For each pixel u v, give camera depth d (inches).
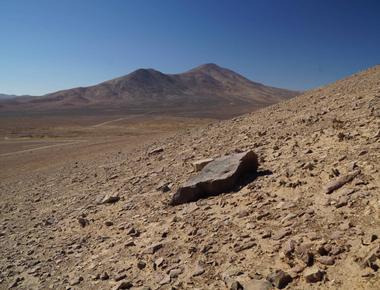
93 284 319.6
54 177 1031.0
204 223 370.3
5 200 836.0
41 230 529.7
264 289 240.2
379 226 254.8
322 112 693.9
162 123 4690.0
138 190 593.3
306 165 406.6
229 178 432.8
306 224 295.4
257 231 316.5
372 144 400.2
